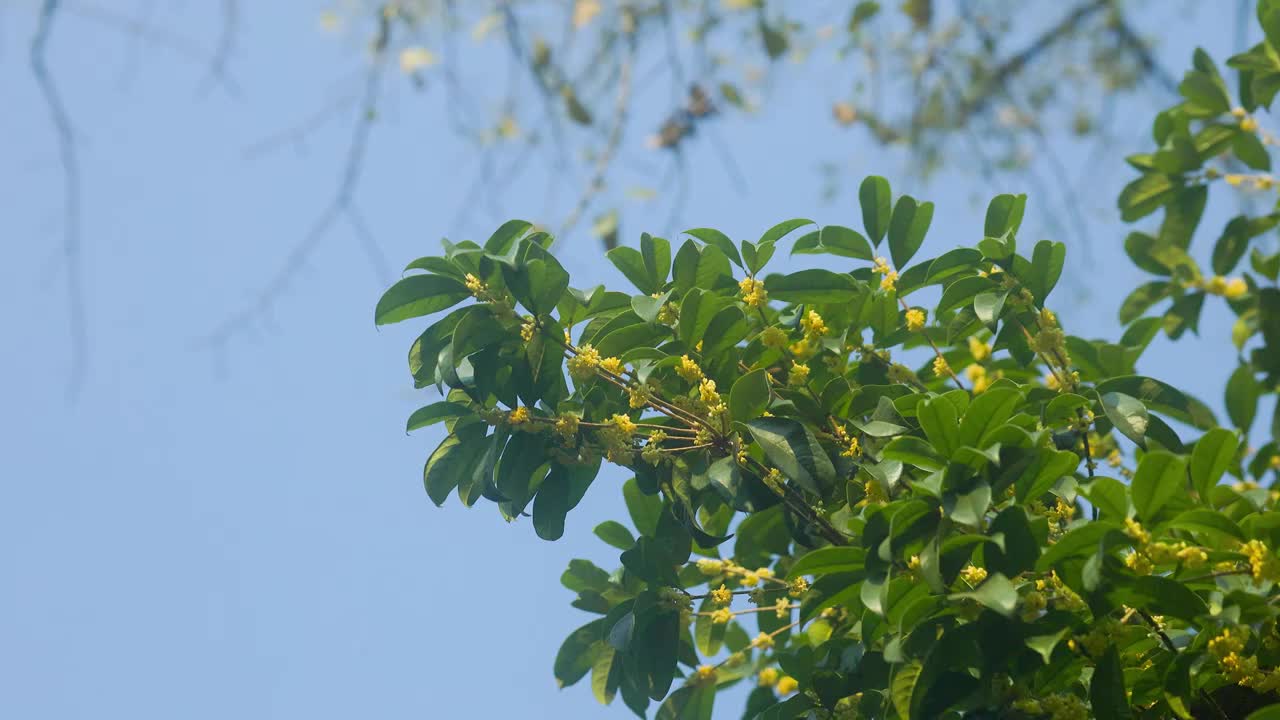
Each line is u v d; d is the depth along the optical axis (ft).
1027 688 5.04
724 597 6.26
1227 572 4.87
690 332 6.27
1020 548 4.84
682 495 6.43
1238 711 5.24
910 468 5.86
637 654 6.24
